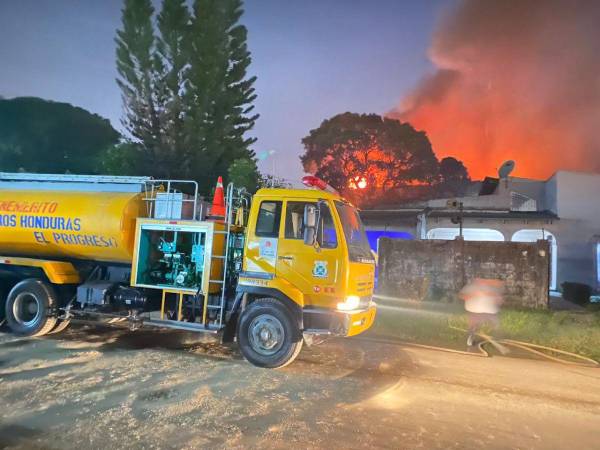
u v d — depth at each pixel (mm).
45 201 7945
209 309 7184
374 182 36781
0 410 4605
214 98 20984
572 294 15898
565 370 7164
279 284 6395
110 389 5312
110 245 7664
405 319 10727
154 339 8008
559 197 21234
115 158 21328
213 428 4336
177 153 20969
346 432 4371
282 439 4152
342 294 6211
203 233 7309
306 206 6332
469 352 8164
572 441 4387
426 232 20453
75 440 4000
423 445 4156
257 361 6414
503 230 20422
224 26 21141
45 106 30688
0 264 8055
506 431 4570
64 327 8234
